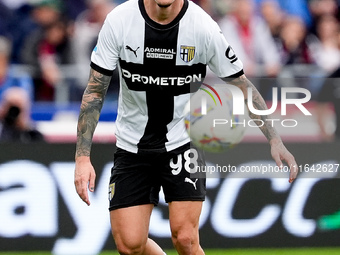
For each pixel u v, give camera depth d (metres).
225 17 30.23
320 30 31.78
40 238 20.59
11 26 29.48
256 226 21.27
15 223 20.55
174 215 14.49
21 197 20.59
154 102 14.52
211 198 21.11
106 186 20.81
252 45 30.06
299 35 31.00
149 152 14.63
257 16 30.64
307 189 21.45
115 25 14.09
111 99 27.64
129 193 14.60
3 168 20.58
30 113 26.97
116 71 27.70
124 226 14.48
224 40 14.34
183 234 14.40
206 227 21.09
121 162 14.83
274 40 30.56
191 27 14.09
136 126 14.73
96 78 14.33
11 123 24.38
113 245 20.75
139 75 14.32
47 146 20.73
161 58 14.16
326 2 32.31
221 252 20.88
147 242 15.27
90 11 30.27
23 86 28.09
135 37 14.06
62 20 29.59
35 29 29.19
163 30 14.01
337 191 21.52
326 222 21.50
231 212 21.17
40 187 20.67
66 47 29.16
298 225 21.42
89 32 29.48
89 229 20.72
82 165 14.24
